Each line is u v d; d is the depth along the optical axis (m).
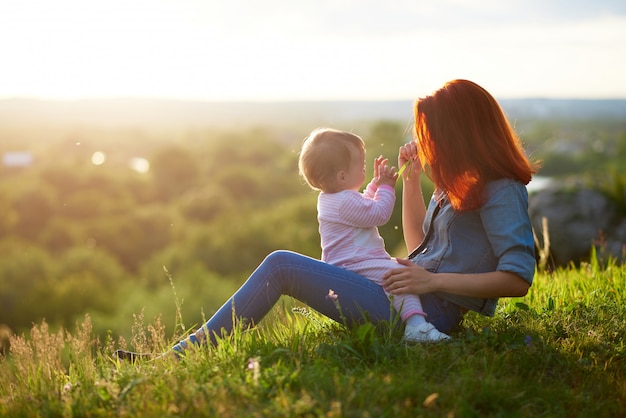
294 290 3.04
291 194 90.19
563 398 2.53
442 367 2.68
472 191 2.86
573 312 3.52
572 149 125.06
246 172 93.25
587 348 3.01
